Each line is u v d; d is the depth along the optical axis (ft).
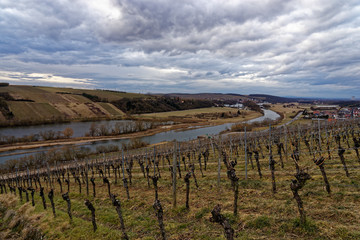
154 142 222.69
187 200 34.73
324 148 57.72
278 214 26.96
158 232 29.09
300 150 62.28
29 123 327.06
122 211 39.14
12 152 200.44
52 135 258.16
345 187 30.86
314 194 30.60
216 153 85.81
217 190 40.52
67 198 38.11
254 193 35.40
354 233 20.48
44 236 33.04
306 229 22.74
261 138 90.07
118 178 70.79
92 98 521.24
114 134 279.69
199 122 372.38
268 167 50.37
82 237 31.01
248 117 418.51
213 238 24.80
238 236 24.09
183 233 27.40
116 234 30.35
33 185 91.09
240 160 65.92
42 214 41.32
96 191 58.23
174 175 35.86
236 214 28.78
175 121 382.63
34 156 178.60
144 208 38.88
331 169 39.55
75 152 183.62
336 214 24.62
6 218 41.14
